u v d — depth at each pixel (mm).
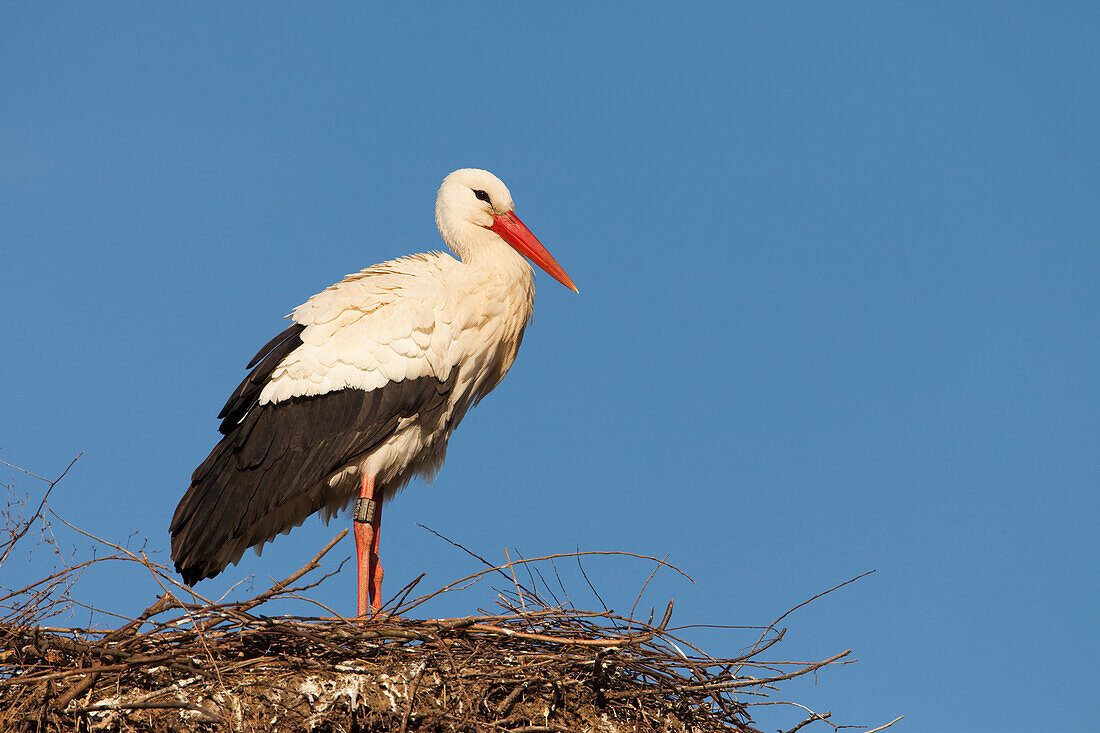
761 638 10953
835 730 10930
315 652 10688
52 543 10664
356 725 10242
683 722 10984
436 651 10609
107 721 9758
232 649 10500
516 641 11039
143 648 10422
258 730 10039
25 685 9922
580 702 10789
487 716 10406
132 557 10688
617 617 11086
